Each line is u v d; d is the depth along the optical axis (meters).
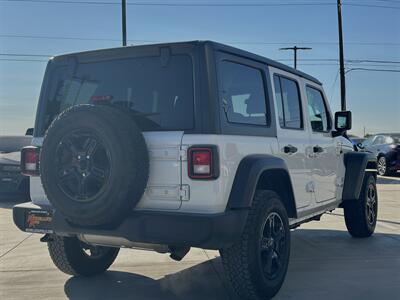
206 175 3.60
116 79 4.16
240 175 3.83
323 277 5.06
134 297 4.48
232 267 3.96
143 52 4.06
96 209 3.60
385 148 17.50
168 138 3.72
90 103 4.28
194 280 5.01
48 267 5.52
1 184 10.57
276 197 4.33
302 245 6.60
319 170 5.59
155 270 5.39
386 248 6.41
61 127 3.72
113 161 3.54
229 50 4.02
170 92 3.87
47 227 4.16
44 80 4.55
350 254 6.08
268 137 4.42
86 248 5.06
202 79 3.74
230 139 3.80
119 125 3.59
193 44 3.81
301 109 5.32
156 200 3.74
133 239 3.69
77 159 3.69
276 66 4.82
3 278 5.08
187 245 3.61
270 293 4.19
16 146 12.13
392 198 11.70
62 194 3.73
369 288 4.70
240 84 4.15
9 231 7.56
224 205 3.70
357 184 6.49
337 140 6.28
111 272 5.32
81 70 4.38
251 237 3.96
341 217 8.97
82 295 4.54
